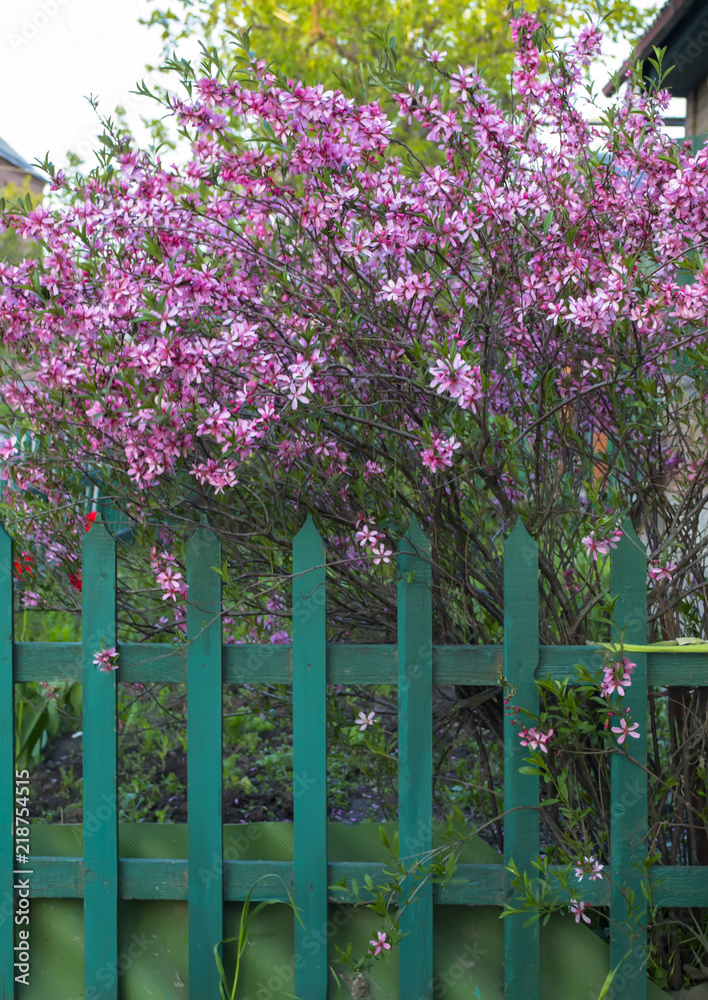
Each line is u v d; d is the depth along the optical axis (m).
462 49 12.77
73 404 2.22
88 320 2.11
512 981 2.09
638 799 2.08
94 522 2.11
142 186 2.25
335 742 2.68
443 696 2.47
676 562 2.41
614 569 2.06
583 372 2.23
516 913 2.08
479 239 2.17
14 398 2.33
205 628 2.09
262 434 2.01
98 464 2.25
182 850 2.26
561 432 2.37
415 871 2.07
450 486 2.29
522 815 2.08
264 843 2.26
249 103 2.08
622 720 2.03
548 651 2.07
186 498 2.36
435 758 2.58
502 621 2.39
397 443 2.41
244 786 3.44
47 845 2.27
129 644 2.13
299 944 2.12
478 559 2.56
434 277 2.22
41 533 2.63
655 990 2.17
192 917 2.13
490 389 2.41
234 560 2.49
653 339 2.17
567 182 2.28
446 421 2.10
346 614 2.46
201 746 2.11
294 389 1.98
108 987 2.14
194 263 2.32
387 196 2.12
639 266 2.19
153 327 2.15
